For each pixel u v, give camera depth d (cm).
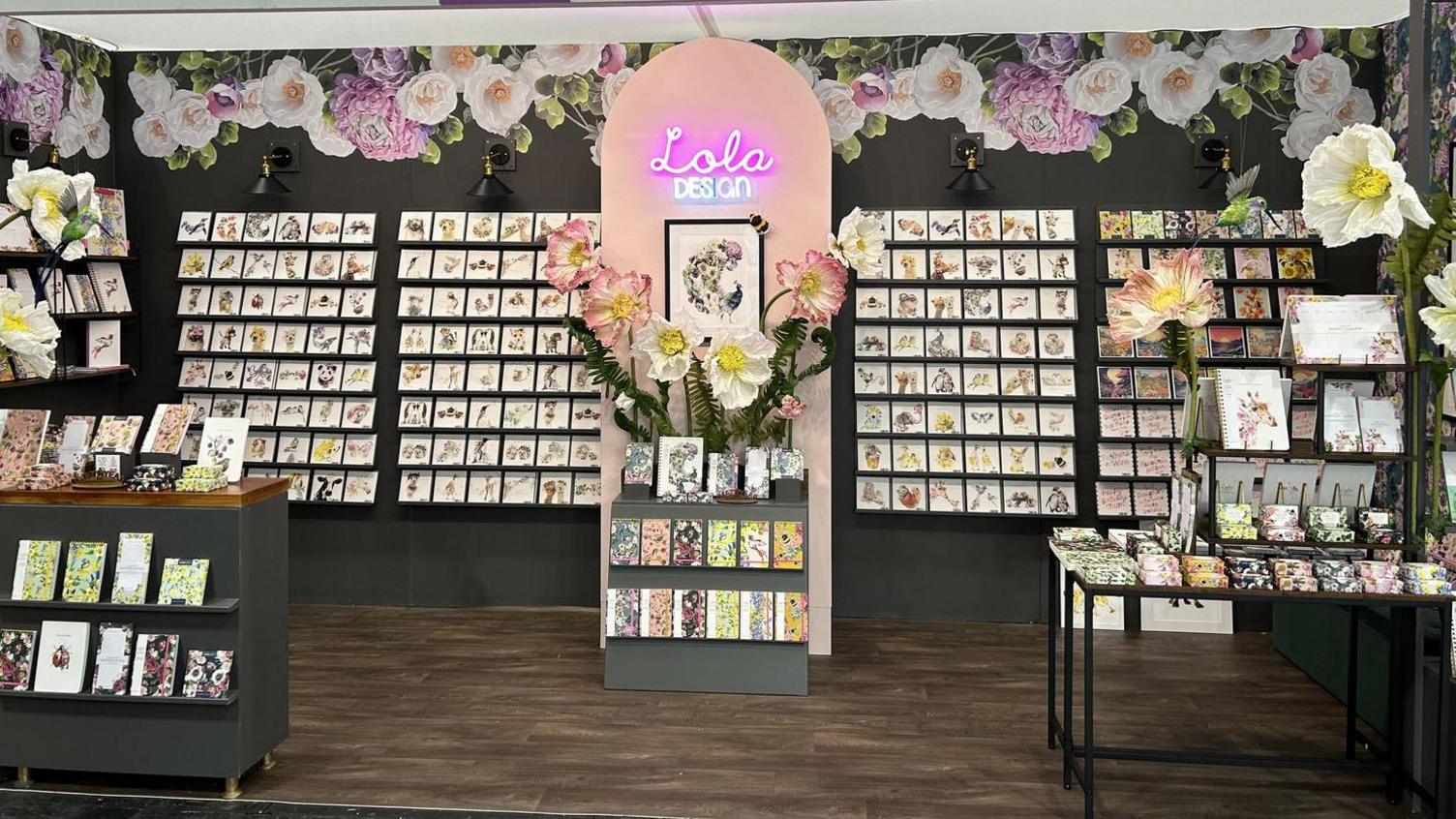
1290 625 580
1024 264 644
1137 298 407
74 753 419
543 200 672
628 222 593
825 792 421
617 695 533
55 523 417
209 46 669
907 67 649
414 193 677
